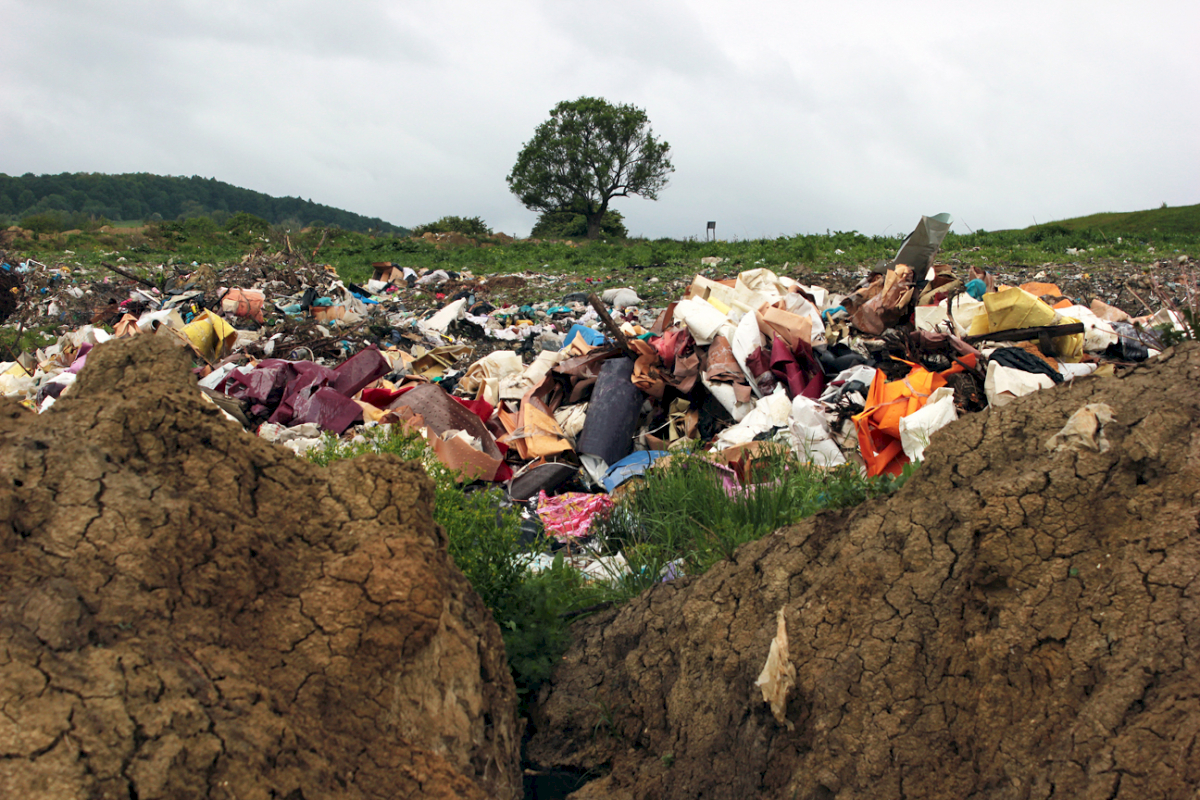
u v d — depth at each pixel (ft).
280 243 89.81
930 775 7.48
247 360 33.24
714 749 9.20
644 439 24.49
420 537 8.55
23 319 43.24
